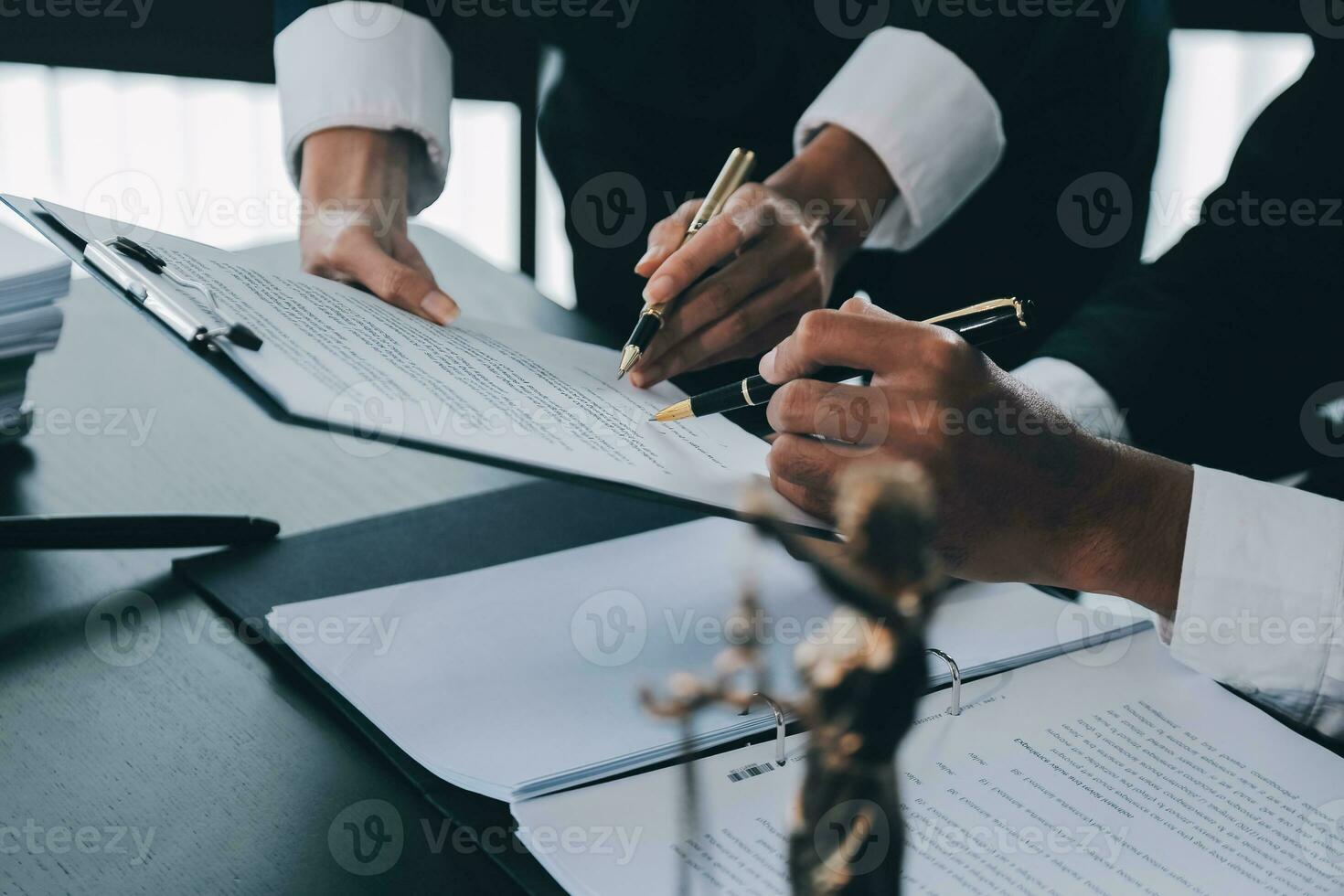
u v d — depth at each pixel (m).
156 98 2.29
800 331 0.57
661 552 0.67
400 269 0.77
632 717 0.51
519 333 0.78
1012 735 0.52
